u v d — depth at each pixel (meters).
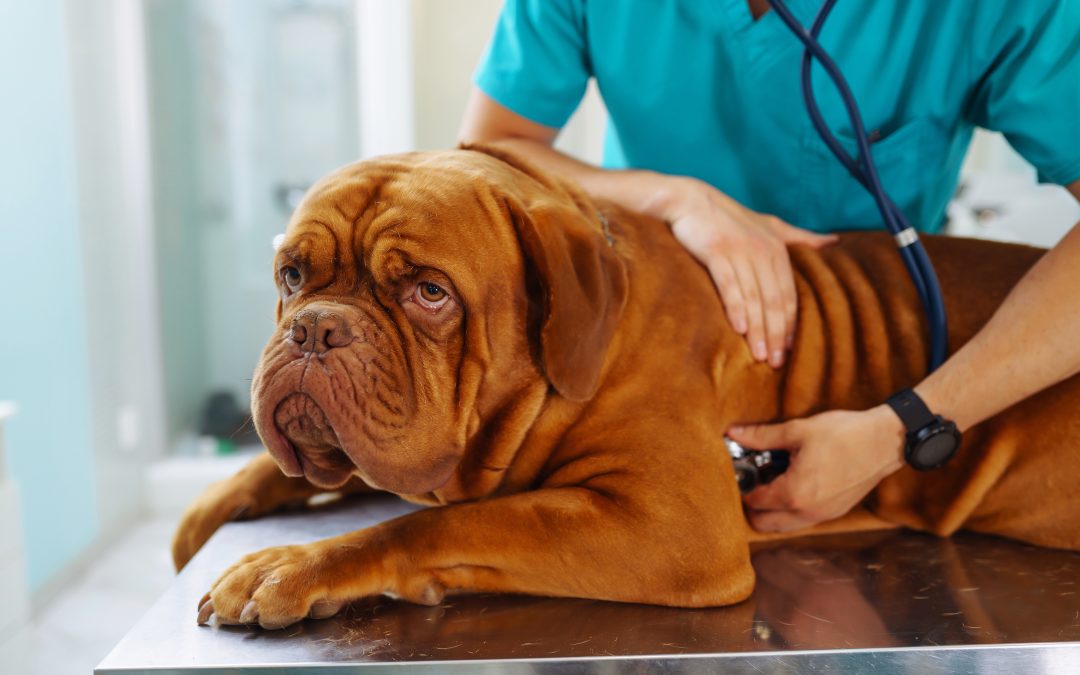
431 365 1.05
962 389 1.14
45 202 3.31
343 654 0.88
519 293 1.08
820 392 1.31
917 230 1.57
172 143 4.18
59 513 3.28
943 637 0.92
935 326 1.24
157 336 4.19
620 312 1.11
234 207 4.25
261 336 4.31
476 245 1.05
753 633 0.94
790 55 1.41
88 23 3.71
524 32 1.57
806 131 1.46
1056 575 1.12
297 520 1.28
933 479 1.28
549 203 1.11
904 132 1.43
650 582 1.02
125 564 3.50
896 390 1.30
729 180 1.54
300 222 1.08
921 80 1.40
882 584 1.09
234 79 4.18
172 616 0.97
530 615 0.99
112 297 3.89
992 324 1.16
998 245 1.40
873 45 1.40
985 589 1.07
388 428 1.00
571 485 1.11
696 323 1.22
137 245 4.04
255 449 4.30
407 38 4.05
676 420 1.12
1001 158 3.54
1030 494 1.24
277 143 4.23
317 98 4.22
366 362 0.98
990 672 0.89
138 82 4.00
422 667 0.86
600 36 1.49
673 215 1.34
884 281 1.35
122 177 3.98
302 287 1.08
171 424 4.30
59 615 3.05
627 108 1.53
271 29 4.17
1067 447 1.22
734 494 1.10
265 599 0.93
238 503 1.29
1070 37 1.27
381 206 1.05
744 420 1.28
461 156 1.17
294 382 0.98
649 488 1.06
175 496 4.07
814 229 1.55
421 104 4.13
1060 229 2.96
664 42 1.46
